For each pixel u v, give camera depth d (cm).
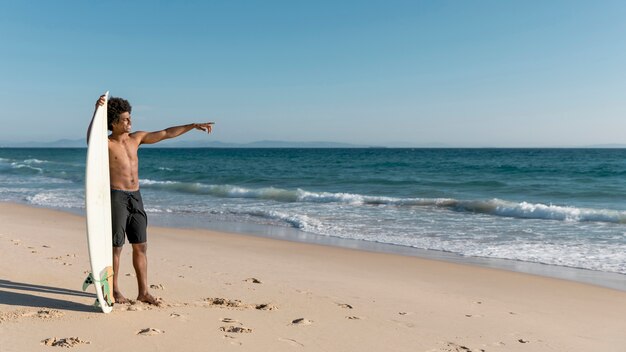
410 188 2600
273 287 611
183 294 531
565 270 845
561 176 3278
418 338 436
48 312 418
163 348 351
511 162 5612
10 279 532
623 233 1206
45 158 7762
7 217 1368
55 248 793
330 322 462
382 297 605
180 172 4006
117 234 441
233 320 435
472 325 499
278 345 381
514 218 1484
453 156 8575
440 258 937
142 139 460
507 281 755
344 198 1942
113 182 439
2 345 339
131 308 443
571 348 443
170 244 991
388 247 1046
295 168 4734
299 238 1147
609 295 681
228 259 829
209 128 471
